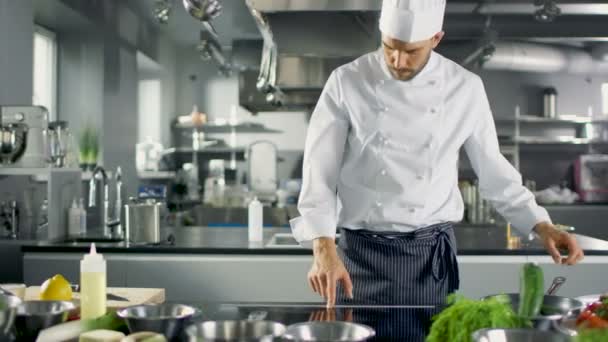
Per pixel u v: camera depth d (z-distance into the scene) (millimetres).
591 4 5180
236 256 3109
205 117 7348
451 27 5430
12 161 3416
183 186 7230
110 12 5652
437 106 1832
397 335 1264
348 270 1877
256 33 6699
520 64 6492
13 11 3939
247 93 6676
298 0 3215
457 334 1117
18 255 3279
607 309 1252
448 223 1935
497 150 1937
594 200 6664
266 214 5980
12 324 1150
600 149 7078
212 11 3158
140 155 7074
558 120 6887
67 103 5508
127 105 6293
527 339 1073
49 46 5438
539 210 1850
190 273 3109
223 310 1459
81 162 5473
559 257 1742
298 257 3098
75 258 3109
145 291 1872
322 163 1837
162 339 1197
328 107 1878
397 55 1712
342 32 3795
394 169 1848
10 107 3416
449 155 1881
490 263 3045
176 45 7680
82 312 1450
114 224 3748
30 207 3496
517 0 5395
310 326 1187
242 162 7496
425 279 1846
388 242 1851
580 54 6766
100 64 5496
